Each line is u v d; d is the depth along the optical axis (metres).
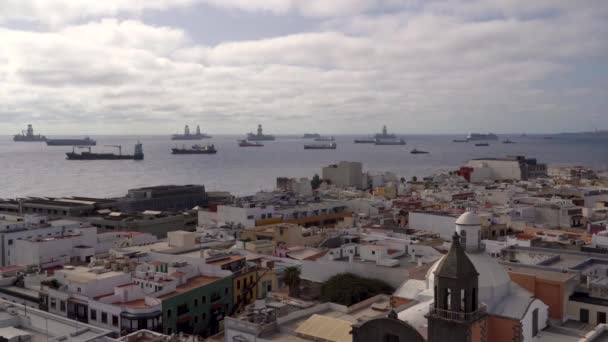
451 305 57.25
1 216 163.00
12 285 111.31
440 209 192.75
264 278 115.44
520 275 78.00
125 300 94.00
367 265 109.94
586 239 130.50
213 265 109.75
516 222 167.50
